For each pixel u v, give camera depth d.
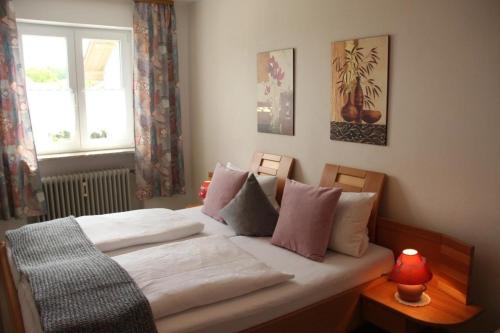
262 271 2.26
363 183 2.93
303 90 3.37
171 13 4.55
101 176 4.40
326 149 3.23
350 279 2.46
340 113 3.06
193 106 4.92
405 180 2.70
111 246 2.71
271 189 3.40
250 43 3.89
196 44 4.72
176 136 4.81
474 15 2.24
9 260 2.61
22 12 3.88
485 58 2.22
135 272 2.18
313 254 2.61
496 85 2.19
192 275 2.18
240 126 4.15
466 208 2.39
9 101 3.77
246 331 2.07
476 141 2.31
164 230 2.93
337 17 3.01
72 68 4.34
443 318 2.18
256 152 3.94
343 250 2.67
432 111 2.50
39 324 1.85
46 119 4.30
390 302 2.36
